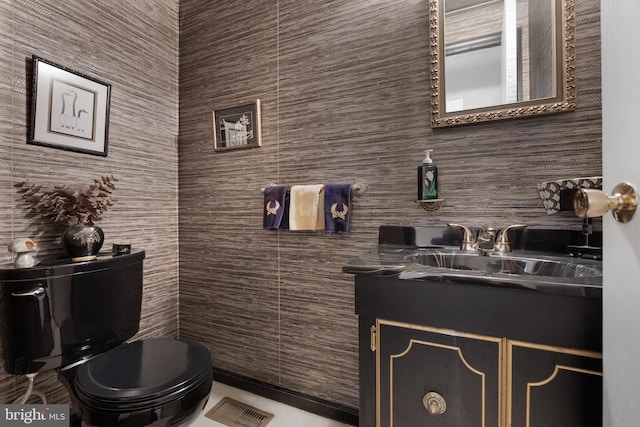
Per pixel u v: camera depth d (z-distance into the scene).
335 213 1.25
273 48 1.44
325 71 1.33
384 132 1.23
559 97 0.97
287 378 1.43
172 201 1.67
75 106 1.22
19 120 1.06
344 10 1.30
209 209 1.62
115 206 1.38
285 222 1.40
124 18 1.42
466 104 1.09
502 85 1.04
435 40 1.12
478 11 1.07
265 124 1.47
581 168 0.96
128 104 1.44
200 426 1.26
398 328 0.74
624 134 0.44
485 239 1.03
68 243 1.04
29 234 1.09
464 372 0.68
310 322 1.38
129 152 1.44
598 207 0.42
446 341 0.69
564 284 0.58
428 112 1.16
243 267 1.53
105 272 1.09
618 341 0.46
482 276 0.66
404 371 0.73
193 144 1.66
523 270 0.91
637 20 0.40
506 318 0.64
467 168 1.10
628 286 0.43
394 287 0.74
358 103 1.27
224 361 1.58
